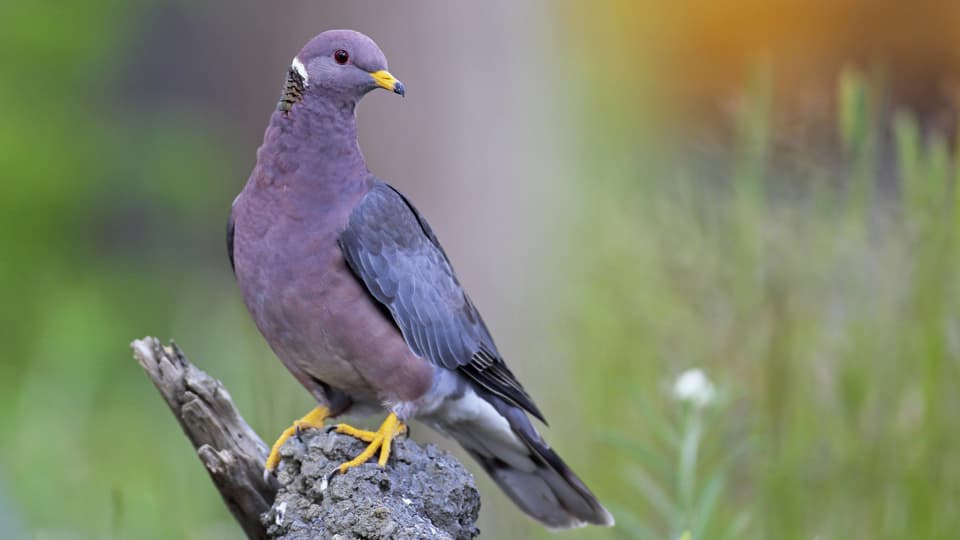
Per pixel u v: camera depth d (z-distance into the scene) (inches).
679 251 453.4
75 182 906.1
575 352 507.8
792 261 418.3
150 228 951.0
